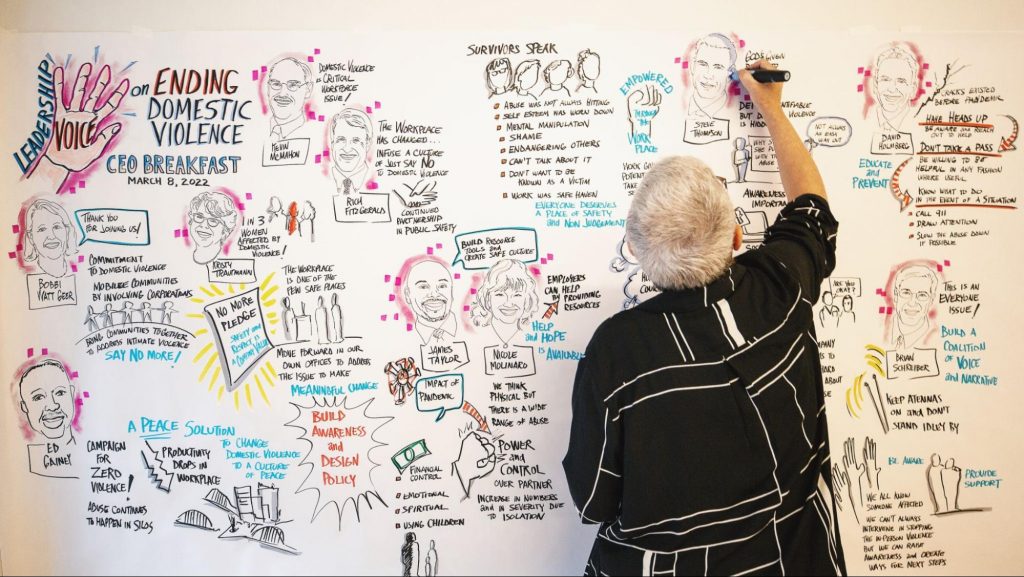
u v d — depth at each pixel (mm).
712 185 1073
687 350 1100
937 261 1566
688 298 1107
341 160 1525
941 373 1573
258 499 1570
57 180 1529
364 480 1566
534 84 1521
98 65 1517
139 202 1533
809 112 1541
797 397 1136
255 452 1563
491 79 1521
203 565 1586
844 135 1544
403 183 1528
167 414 1561
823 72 1536
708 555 1125
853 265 1559
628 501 1132
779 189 1546
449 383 1551
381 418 1557
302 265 1537
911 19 1545
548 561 1591
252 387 1553
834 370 1566
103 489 1574
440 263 1537
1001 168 1562
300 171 1527
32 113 1521
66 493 1576
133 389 1558
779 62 1532
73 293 1547
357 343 1545
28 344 1554
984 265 1567
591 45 1519
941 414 1578
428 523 1577
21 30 1512
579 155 1528
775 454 1112
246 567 1586
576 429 1192
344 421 1558
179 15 1518
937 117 1551
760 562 1129
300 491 1570
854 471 1576
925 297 1566
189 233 1537
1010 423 1583
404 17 1520
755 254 1213
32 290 1547
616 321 1169
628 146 1531
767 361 1108
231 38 1516
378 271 1539
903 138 1553
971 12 1551
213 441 1562
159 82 1521
